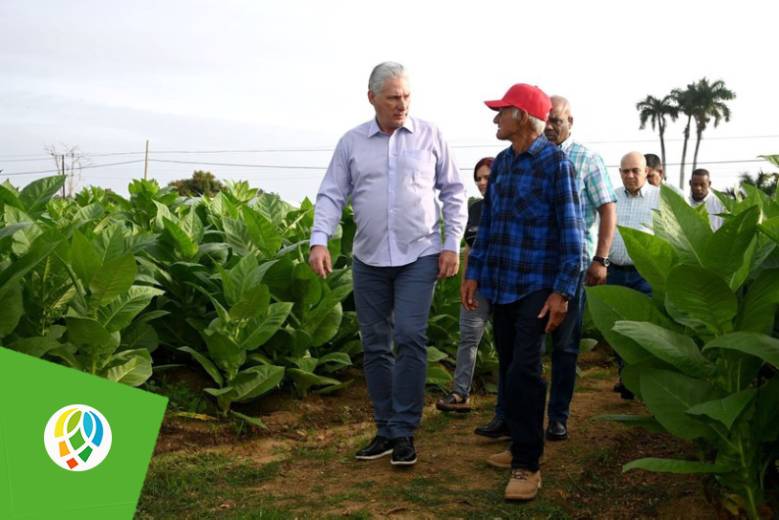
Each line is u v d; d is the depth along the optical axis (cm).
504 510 445
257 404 621
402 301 516
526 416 458
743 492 391
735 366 392
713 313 387
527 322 461
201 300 658
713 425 380
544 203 465
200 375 641
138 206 876
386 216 517
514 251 469
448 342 790
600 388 783
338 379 702
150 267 617
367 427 612
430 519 434
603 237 575
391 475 504
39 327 534
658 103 7825
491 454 549
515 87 472
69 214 762
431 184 526
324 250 520
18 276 470
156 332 632
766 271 386
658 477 492
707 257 394
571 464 521
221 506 453
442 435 602
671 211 423
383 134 525
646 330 392
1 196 634
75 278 527
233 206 781
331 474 509
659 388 388
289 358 644
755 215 380
